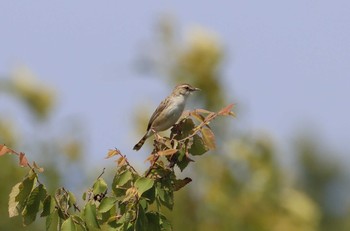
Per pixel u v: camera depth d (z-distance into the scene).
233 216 15.76
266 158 16.03
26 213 8.42
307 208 16.12
